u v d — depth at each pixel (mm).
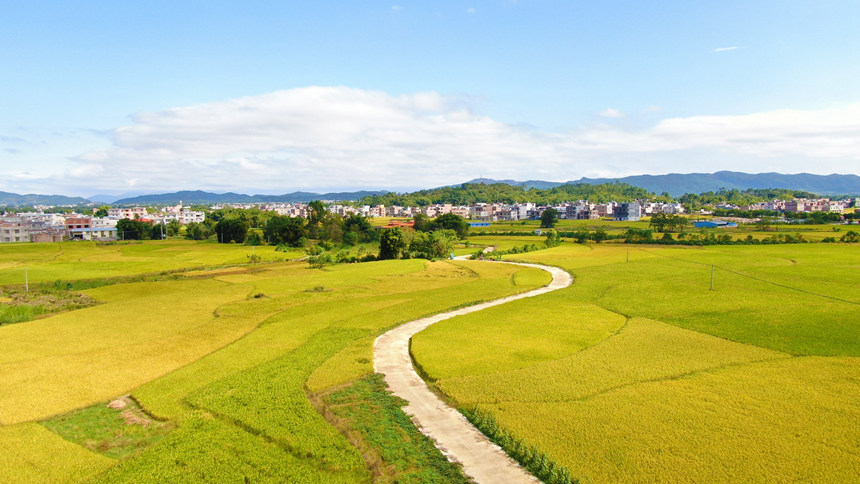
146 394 35562
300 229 168500
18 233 191750
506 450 27562
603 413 30938
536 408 32031
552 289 78250
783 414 30141
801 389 33938
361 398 35094
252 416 31766
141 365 42156
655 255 114000
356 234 189875
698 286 73125
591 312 59562
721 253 113125
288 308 64500
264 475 25406
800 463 24828
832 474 23828
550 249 139500
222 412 32406
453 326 53656
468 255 135875
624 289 73188
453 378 37781
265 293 75625
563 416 30719
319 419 31406
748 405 31578
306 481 24844
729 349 43500
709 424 29156
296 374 39375
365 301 68938
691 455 25844
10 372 40281
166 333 52344
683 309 59125
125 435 30234
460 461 26547
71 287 85250
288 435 29297
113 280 92312
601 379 36875
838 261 93938
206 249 156750
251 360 43062
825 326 49344
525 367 40125
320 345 47406
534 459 25797
